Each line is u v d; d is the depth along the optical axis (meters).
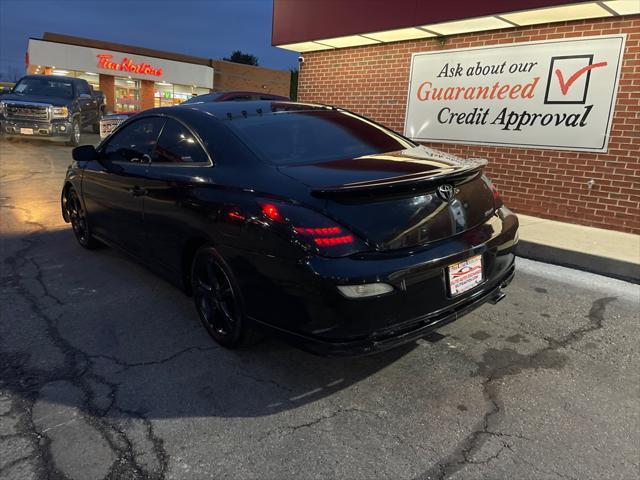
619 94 5.91
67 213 5.55
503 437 2.40
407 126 8.12
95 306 3.84
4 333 3.37
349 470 2.18
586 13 5.82
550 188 6.60
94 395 2.69
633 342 3.39
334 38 8.05
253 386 2.81
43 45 29.84
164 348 3.22
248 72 38.72
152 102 34.06
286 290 2.55
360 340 2.49
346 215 2.50
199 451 2.28
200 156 3.33
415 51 7.82
